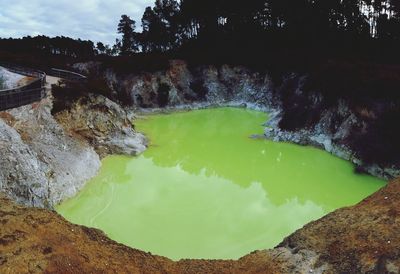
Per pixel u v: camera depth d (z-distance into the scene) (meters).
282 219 21.25
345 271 12.55
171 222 20.67
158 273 13.16
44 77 35.59
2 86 35.22
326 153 33.31
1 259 11.92
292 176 28.09
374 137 30.34
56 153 24.50
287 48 61.16
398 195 15.87
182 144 36.38
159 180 26.86
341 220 15.20
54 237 13.87
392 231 13.62
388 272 12.01
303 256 13.70
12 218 14.41
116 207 22.17
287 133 37.91
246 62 61.91
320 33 61.59
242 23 71.56
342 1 62.91
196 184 26.30
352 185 26.31
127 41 92.88
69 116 29.64
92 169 26.62
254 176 28.17
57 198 21.83
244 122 46.69
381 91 33.44
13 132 21.56
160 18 82.44
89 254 13.42
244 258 14.30
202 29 75.50
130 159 30.89
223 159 32.06
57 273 11.97
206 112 54.03
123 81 56.03
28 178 19.86
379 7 61.94
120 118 34.12
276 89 55.06
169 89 56.22
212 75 60.66
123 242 18.56
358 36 60.31
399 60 47.84
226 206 22.91
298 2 63.12
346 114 34.25
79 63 61.53
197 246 18.39
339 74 39.06
